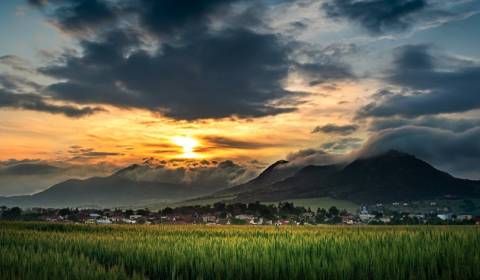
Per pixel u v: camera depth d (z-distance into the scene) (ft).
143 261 91.66
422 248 84.99
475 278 68.28
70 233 181.98
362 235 122.72
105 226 284.82
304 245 98.53
